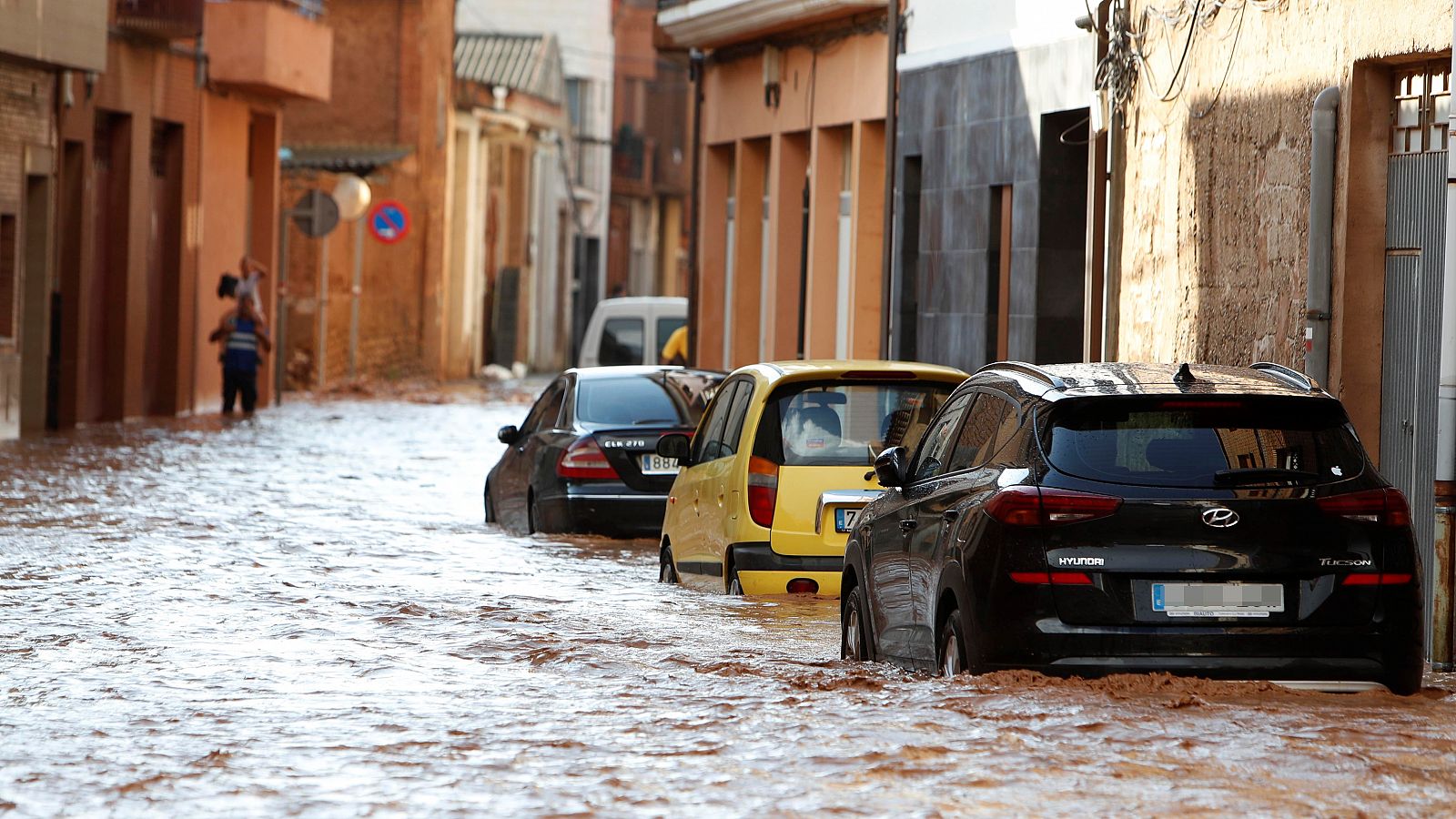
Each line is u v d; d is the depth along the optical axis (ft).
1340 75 113.50
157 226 308.19
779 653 96.22
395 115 476.13
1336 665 75.97
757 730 72.74
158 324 310.65
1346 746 68.13
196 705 79.61
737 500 115.24
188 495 182.50
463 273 516.73
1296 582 76.33
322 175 424.05
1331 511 76.38
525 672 88.48
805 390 115.75
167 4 282.36
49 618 106.63
